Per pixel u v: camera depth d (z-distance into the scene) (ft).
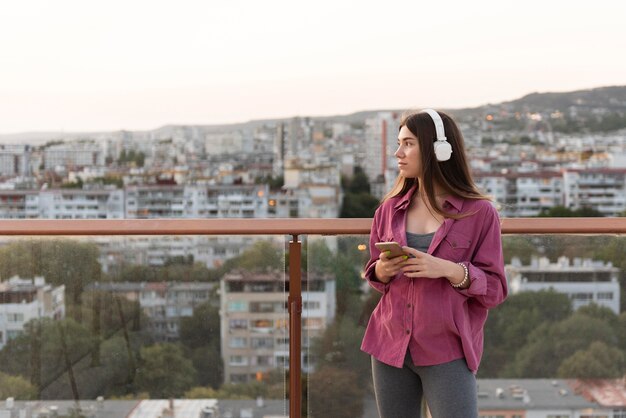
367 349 6.56
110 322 8.04
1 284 8.03
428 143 6.21
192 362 8.00
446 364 6.10
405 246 5.98
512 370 8.12
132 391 8.07
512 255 8.06
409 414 6.42
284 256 7.84
